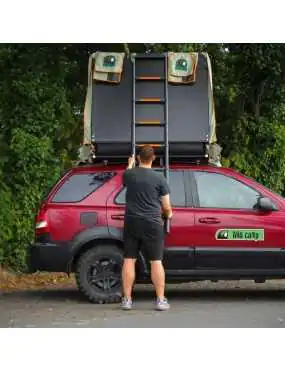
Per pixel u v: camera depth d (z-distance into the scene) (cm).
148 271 923
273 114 1711
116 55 986
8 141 1372
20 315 851
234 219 930
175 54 987
